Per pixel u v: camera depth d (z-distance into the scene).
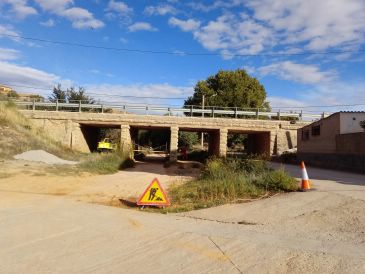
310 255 5.52
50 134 33.59
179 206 10.54
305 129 30.38
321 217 8.19
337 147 24.16
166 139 56.41
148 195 10.55
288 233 7.09
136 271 5.03
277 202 10.05
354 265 5.09
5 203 9.90
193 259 5.50
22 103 34.69
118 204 11.18
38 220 7.96
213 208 10.00
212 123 34.50
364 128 22.89
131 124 34.06
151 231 7.22
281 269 5.04
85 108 38.09
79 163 21.67
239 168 15.51
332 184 13.30
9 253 5.69
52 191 12.84
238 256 5.60
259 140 39.72
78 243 6.33
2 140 20.70
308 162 28.80
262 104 57.91
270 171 14.44
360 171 20.34
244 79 57.44
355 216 7.95
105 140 39.12
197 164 30.56
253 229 7.50
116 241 6.48
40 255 5.64
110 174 20.08
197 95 58.88
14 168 16.55
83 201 11.27
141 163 32.50
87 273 4.94
